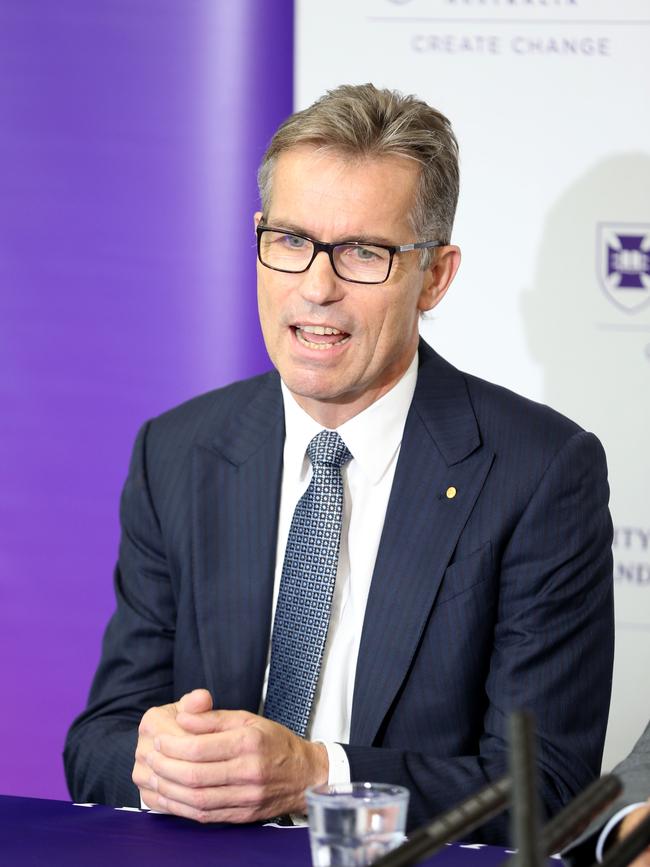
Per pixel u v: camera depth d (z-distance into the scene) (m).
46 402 6.13
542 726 3.80
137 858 2.71
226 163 6.00
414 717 3.92
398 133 3.88
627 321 5.76
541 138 5.76
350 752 3.47
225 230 6.02
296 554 4.07
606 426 5.79
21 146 6.09
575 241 5.77
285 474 4.25
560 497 4.02
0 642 6.21
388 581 3.99
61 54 6.05
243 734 3.17
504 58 5.76
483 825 3.49
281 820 3.27
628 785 2.94
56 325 6.11
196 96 6.00
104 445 6.11
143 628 4.33
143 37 6.01
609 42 5.71
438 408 4.22
